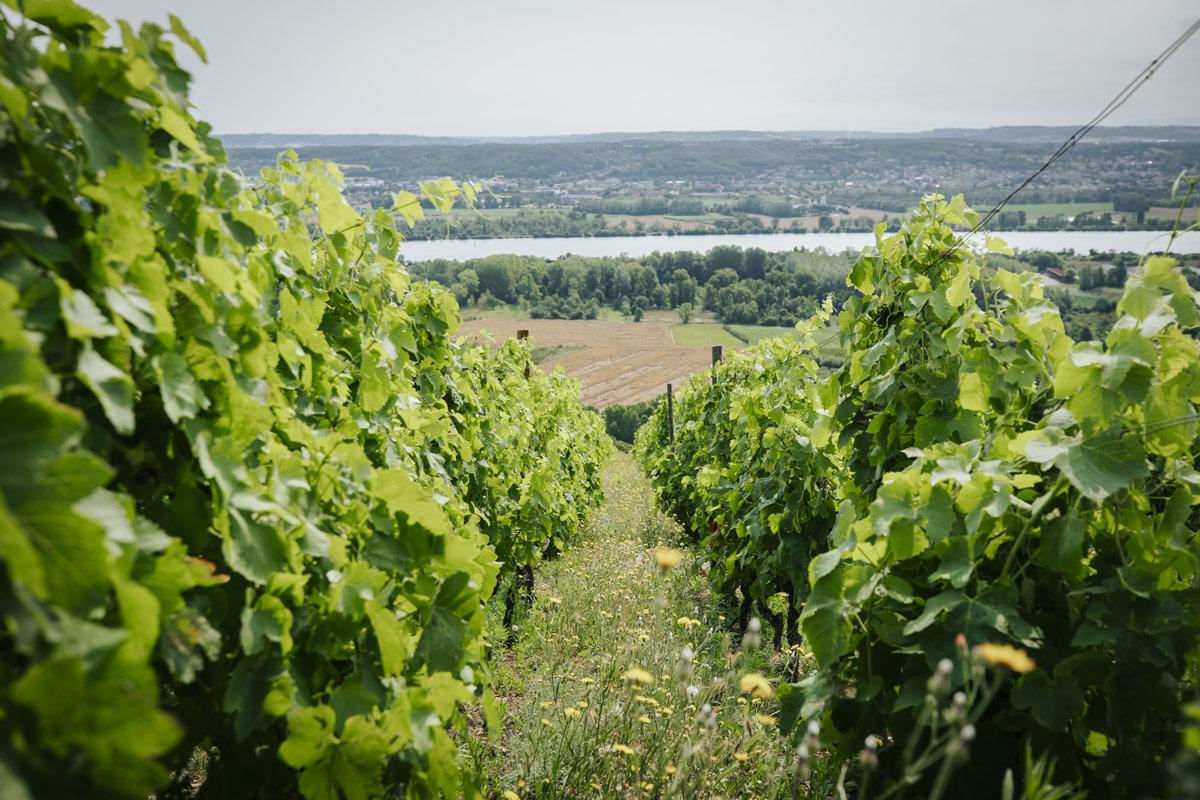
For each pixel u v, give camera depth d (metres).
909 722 2.36
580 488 12.00
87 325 1.36
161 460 1.71
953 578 2.29
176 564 1.46
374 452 3.43
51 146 1.43
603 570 6.94
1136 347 2.26
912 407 3.79
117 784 1.05
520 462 7.47
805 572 5.20
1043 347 2.91
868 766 2.00
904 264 4.04
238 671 1.78
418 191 3.84
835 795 2.76
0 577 1.04
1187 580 2.36
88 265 1.47
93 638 1.11
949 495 2.41
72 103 1.41
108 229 1.52
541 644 5.30
